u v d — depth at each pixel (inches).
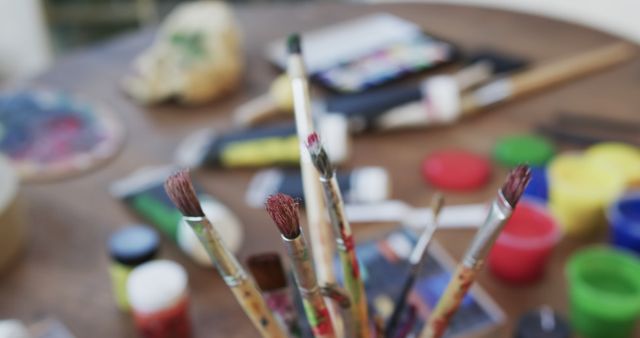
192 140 34.3
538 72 37.3
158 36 42.1
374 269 28.3
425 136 34.4
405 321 23.1
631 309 25.8
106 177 32.5
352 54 39.2
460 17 42.8
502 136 34.2
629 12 52.5
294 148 32.4
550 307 27.3
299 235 19.2
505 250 27.5
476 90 36.4
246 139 33.2
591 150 32.2
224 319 27.3
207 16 38.0
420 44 39.8
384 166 32.8
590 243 29.4
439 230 29.8
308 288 19.8
